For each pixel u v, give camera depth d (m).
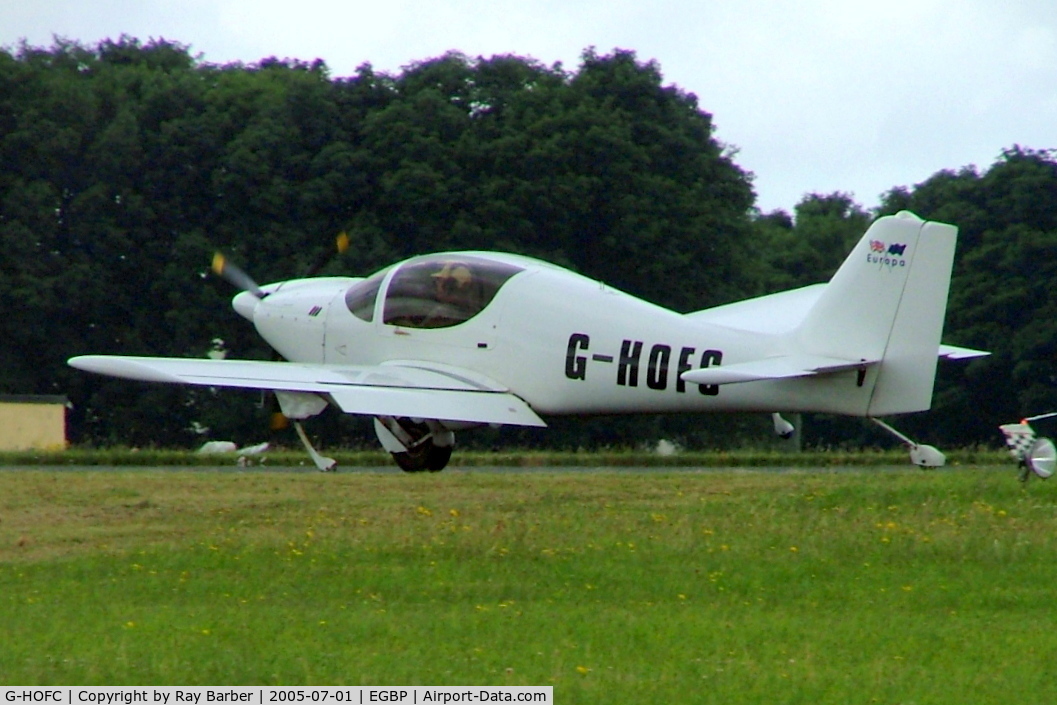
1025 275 169.00
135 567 45.59
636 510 54.16
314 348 79.25
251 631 37.44
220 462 84.94
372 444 164.00
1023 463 58.53
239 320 171.00
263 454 86.50
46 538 49.88
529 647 35.97
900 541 49.22
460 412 68.44
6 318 171.62
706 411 69.06
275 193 176.50
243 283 86.62
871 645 36.53
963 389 168.38
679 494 57.59
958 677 33.47
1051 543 48.72
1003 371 167.50
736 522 51.97
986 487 57.53
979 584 44.28
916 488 57.59
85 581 44.12
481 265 73.69
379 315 75.81
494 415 69.25
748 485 60.12
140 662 34.34
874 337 65.88
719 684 32.72
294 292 82.50
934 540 49.16
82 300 173.38
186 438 170.00
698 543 49.00
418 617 39.41
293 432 165.88
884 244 65.81
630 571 45.25
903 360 65.44
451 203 175.00
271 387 67.25
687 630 37.84
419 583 43.59
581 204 173.50
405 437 73.00
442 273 74.19
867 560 47.34
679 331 68.94
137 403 170.12
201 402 169.88
